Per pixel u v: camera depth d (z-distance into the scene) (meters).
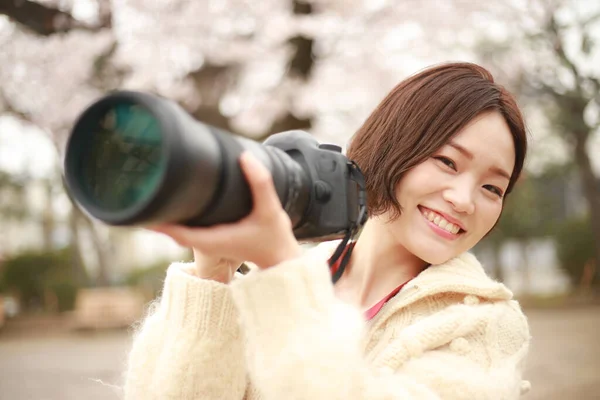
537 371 7.04
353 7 8.25
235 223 0.90
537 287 18.38
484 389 1.14
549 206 18.50
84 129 0.76
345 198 1.09
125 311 12.43
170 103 0.74
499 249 18.12
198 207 0.80
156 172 0.72
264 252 0.95
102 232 20.42
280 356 0.96
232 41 7.92
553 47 8.63
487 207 1.34
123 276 18.45
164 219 0.76
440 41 8.51
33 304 14.87
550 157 17.31
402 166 1.33
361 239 1.59
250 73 8.83
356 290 1.55
